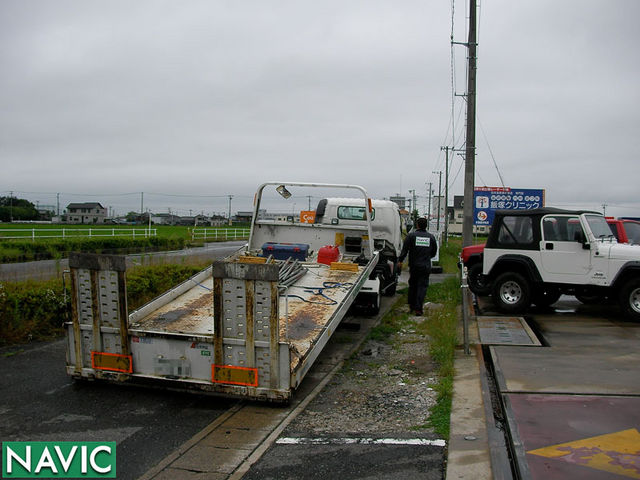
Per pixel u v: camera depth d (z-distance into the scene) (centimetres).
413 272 1060
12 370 655
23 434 477
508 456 427
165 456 435
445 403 548
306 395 590
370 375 670
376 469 409
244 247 993
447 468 407
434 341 807
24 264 1919
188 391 550
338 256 948
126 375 560
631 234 1294
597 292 1006
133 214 12600
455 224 7812
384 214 1398
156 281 1057
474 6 1612
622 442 442
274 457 432
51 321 847
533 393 571
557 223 1033
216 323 527
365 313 1058
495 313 1098
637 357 714
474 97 1628
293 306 677
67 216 12162
